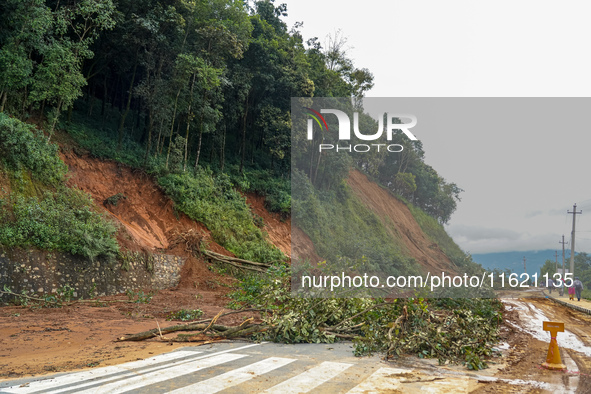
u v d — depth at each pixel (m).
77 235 16.03
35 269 14.15
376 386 5.43
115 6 24.03
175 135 33.06
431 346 7.37
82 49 21.56
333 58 47.31
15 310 12.29
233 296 16.69
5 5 19.41
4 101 19.47
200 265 22.16
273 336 8.82
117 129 29.67
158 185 25.39
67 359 7.08
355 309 9.24
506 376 6.14
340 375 5.97
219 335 9.10
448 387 5.45
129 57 29.05
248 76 34.44
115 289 16.91
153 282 19.08
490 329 9.11
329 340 8.67
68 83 20.78
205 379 5.68
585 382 5.86
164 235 23.58
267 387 5.34
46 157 18.23
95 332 9.79
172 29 29.33
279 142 36.12
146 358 7.09
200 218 26.02
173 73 28.34
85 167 22.80
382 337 7.67
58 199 17.62
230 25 32.19
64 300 14.41
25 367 6.49
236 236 27.31
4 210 14.55
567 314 14.39
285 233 33.75
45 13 19.89
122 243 18.52
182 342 8.74
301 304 8.81
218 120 30.98
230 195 30.73
